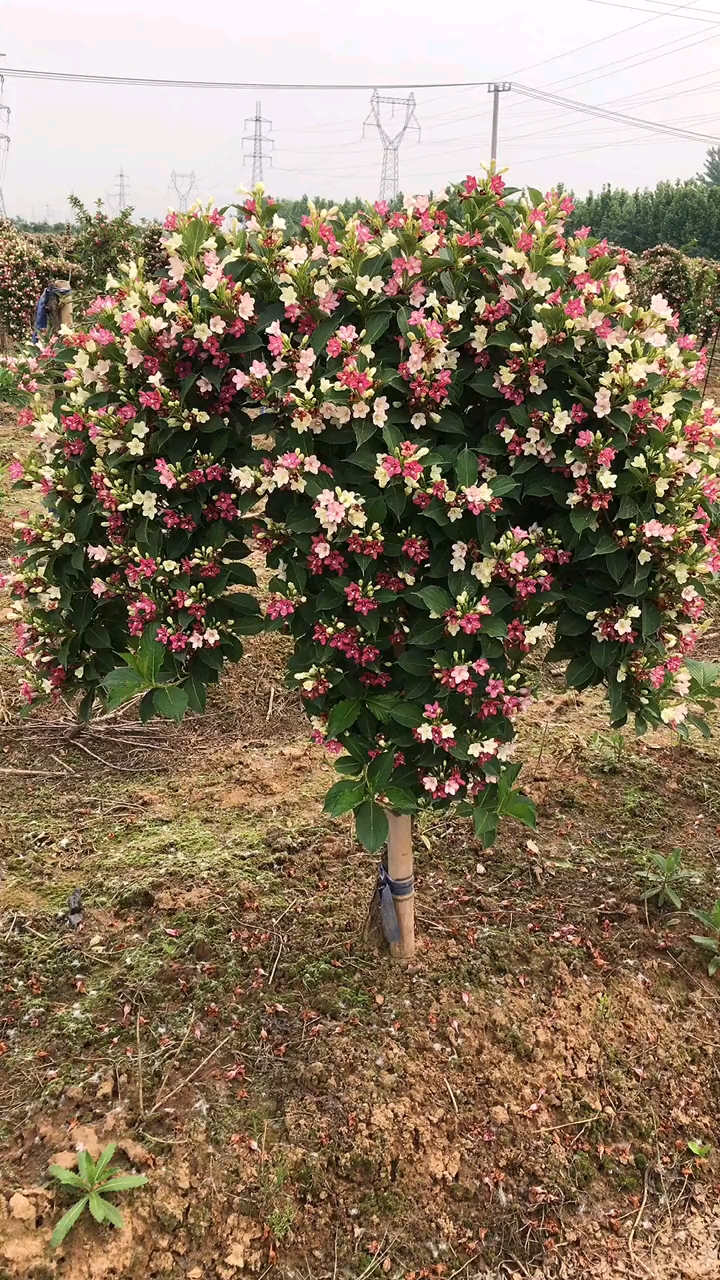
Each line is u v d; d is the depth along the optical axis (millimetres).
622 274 1951
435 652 1854
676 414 1989
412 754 2012
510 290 1816
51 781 3311
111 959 2490
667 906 2795
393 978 2436
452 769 1940
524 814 2008
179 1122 2045
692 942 2664
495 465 1961
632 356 1826
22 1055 2199
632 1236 2018
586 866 2936
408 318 1800
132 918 2643
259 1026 2295
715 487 1878
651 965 2576
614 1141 2180
